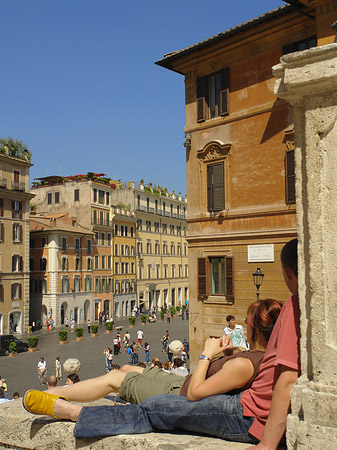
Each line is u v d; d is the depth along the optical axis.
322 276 2.93
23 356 40.91
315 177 3.00
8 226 57.69
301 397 2.94
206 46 22.06
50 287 65.06
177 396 3.77
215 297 21.97
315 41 18.81
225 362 3.76
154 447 3.46
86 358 38.78
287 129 19.56
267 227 20.17
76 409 4.04
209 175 22.31
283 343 3.15
